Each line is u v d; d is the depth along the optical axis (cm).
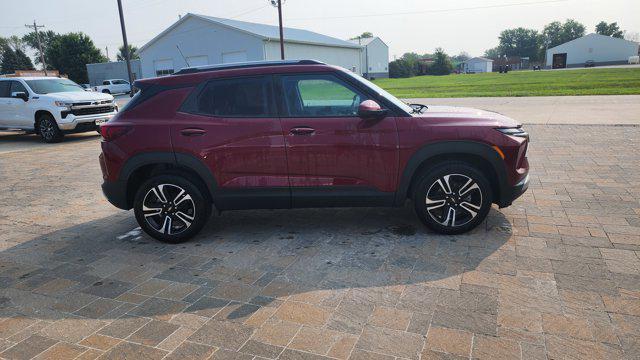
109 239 462
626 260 356
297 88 414
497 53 14500
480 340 263
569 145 845
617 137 901
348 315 295
